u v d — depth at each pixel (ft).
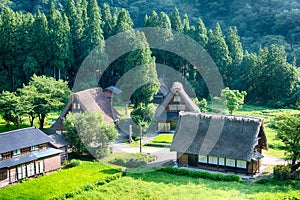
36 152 126.41
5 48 232.94
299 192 105.19
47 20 252.83
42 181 113.91
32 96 165.58
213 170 132.16
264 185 114.01
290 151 121.60
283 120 129.59
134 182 112.68
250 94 272.72
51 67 242.17
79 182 111.86
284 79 257.55
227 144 128.36
